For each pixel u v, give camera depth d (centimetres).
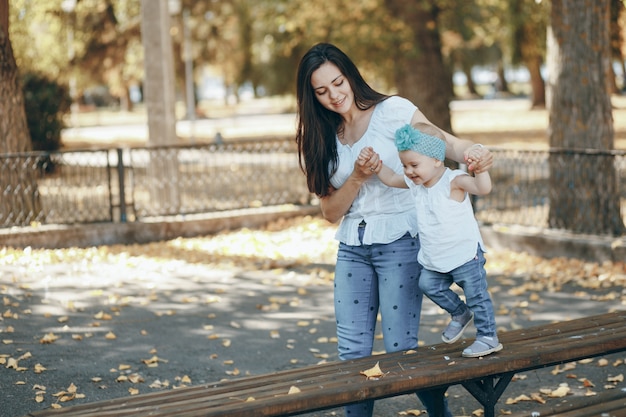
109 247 1034
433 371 360
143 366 597
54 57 2152
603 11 973
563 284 822
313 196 1223
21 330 679
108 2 2675
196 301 782
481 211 1057
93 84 3056
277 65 2883
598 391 538
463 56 3666
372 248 404
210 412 316
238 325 703
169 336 673
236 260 957
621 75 4788
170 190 1185
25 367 586
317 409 337
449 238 373
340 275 415
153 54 1206
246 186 1259
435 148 368
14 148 1079
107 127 3784
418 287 406
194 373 585
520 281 844
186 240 1078
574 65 977
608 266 869
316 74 391
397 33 1639
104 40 2750
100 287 828
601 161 959
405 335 407
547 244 936
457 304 393
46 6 1892
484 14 2042
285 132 3019
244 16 2877
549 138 1009
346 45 1662
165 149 1182
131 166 1095
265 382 363
